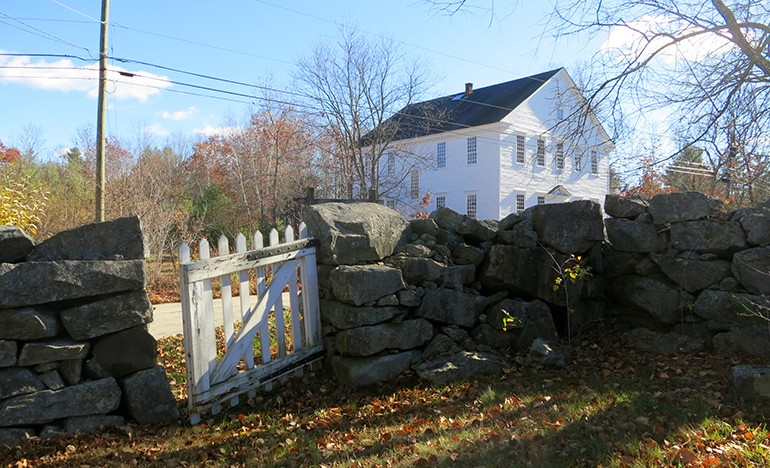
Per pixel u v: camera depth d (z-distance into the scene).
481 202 27.20
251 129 30.58
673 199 6.00
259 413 4.28
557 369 5.17
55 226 13.30
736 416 3.65
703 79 6.04
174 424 4.01
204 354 4.06
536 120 28.23
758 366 4.30
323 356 5.21
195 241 15.21
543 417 3.79
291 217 19.00
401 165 29.52
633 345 5.85
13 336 3.49
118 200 14.60
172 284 12.12
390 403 4.36
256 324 4.51
